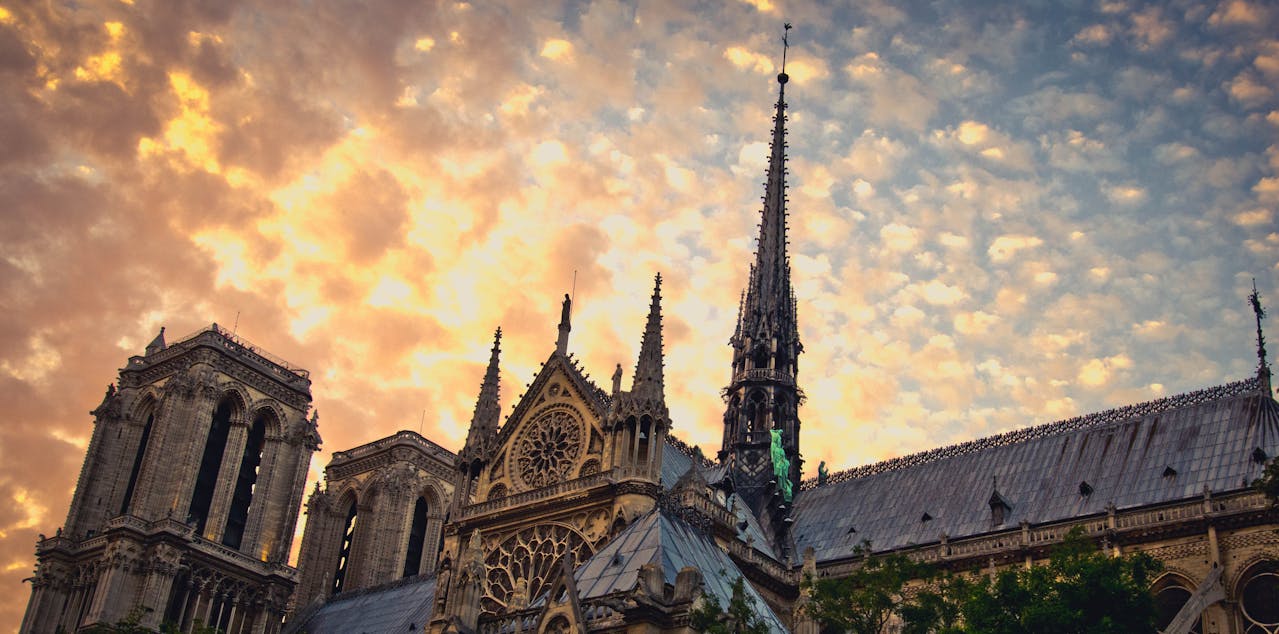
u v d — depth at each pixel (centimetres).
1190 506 7719
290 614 13100
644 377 8269
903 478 10006
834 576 9038
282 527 12612
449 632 5775
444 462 14562
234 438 12625
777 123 12788
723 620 4878
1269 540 7338
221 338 12975
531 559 8106
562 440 8575
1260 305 8844
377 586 12162
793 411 11038
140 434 12900
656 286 8694
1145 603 5431
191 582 11612
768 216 12162
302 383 13500
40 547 12081
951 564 8519
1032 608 5306
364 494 14062
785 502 10381
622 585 5547
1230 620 7306
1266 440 8106
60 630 10894
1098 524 8050
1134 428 8919
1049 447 9294
